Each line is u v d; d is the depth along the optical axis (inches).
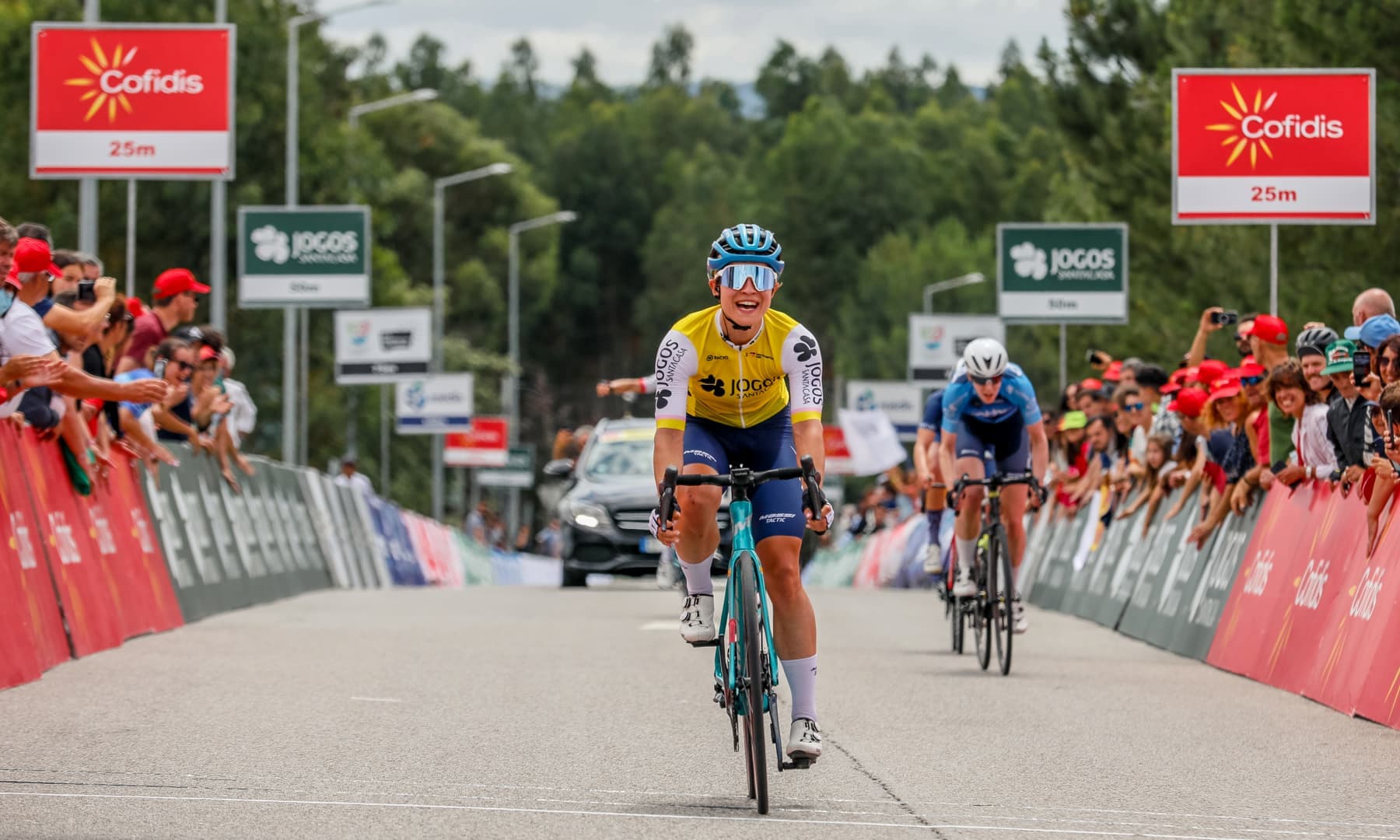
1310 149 1099.9
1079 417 1211.9
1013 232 1744.6
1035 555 1382.9
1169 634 916.0
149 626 877.8
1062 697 687.7
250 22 3531.0
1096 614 1114.1
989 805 450.9
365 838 390.6
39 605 708.7
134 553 878.4
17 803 419.8
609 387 1002.7
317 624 967.6
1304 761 534.6
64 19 3385.8
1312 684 689.6
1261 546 802.8
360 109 3270.2
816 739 455.2
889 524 2284.7
